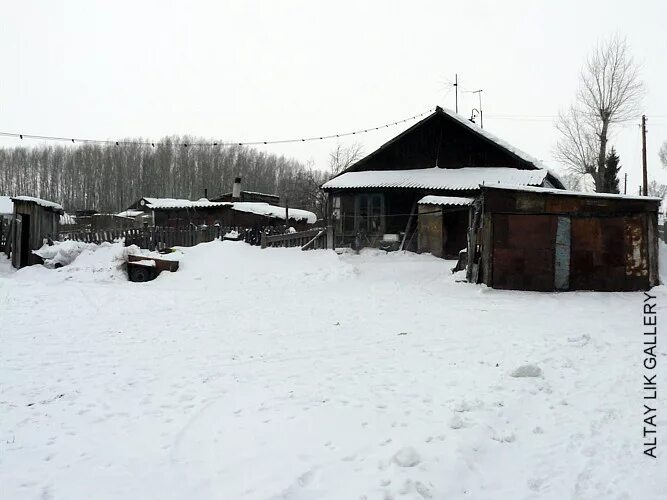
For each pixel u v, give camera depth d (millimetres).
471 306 12266
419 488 4102
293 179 86875
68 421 5527
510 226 14688
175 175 84562
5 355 8117
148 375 7102
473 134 28266
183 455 4730
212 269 17219
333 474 4324
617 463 4543
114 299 13305
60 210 21375
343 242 27516
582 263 14320
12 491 4109
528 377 6738
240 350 8414
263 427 5285
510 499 4031
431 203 23594
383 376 6895
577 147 36719
